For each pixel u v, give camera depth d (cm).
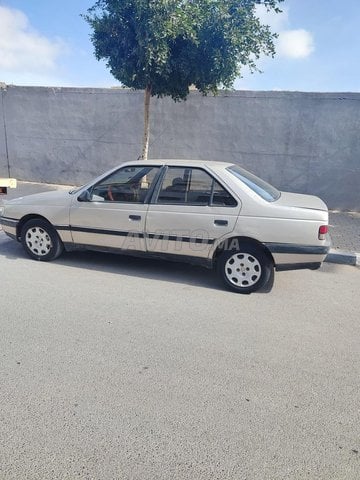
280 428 228
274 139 883
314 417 238
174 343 320
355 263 558
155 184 450
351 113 823
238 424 229
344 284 481
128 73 678
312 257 406
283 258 414
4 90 1055
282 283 476
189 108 919
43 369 276
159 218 443
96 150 1019
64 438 213
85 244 491
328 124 841
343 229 718
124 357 295
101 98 977
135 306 390
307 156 871
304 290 455
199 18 615
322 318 381
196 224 430
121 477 189
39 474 190
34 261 518
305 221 402
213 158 934
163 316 370
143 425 225
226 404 247
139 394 253
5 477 188
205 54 651
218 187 429
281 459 205
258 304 409
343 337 343
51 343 311
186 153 949
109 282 454
